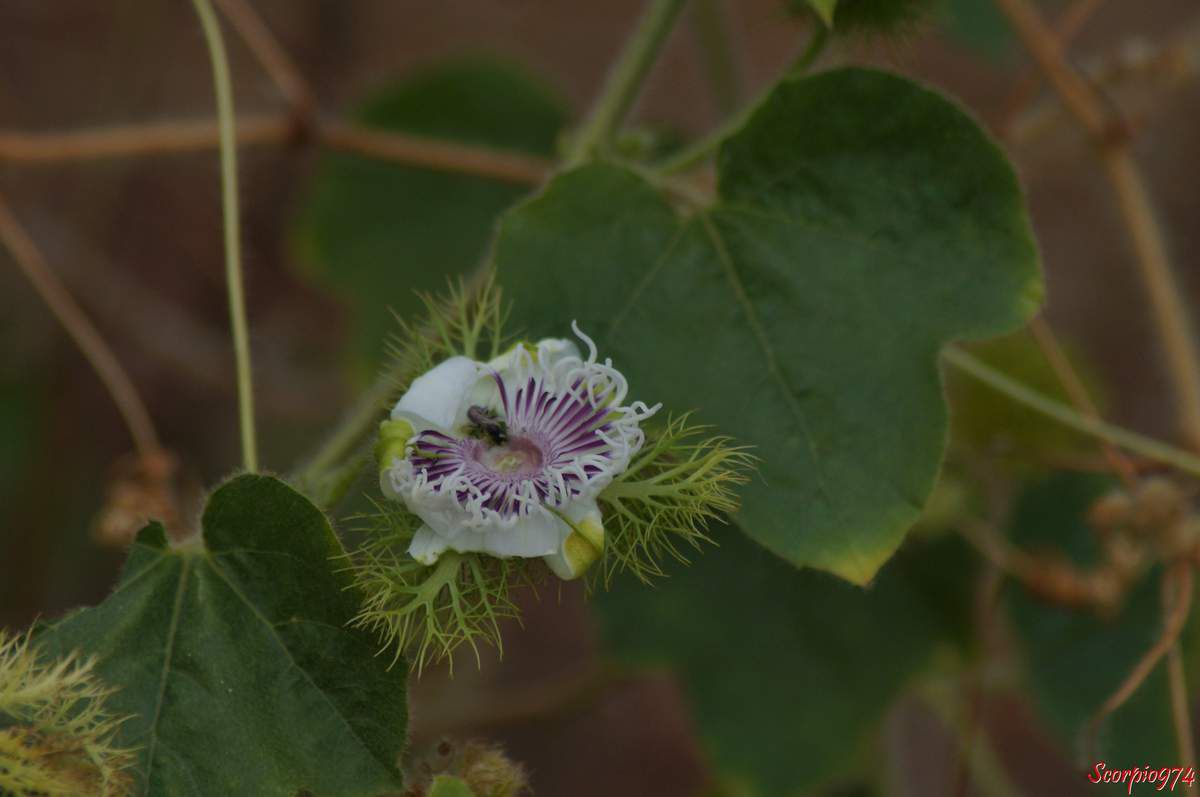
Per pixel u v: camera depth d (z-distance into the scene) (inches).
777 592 28.3
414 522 22.8
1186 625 27.1
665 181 24.5
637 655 28.4
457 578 22.7
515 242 24.1
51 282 26.4
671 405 24.1
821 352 24.1
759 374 24.1
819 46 24.5
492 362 23.0
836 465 23.9
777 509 23.9
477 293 23.7
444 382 22.9
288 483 23.5
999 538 27.6
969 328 24.0
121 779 22.8
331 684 23.2
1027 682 28.0
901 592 28.4
